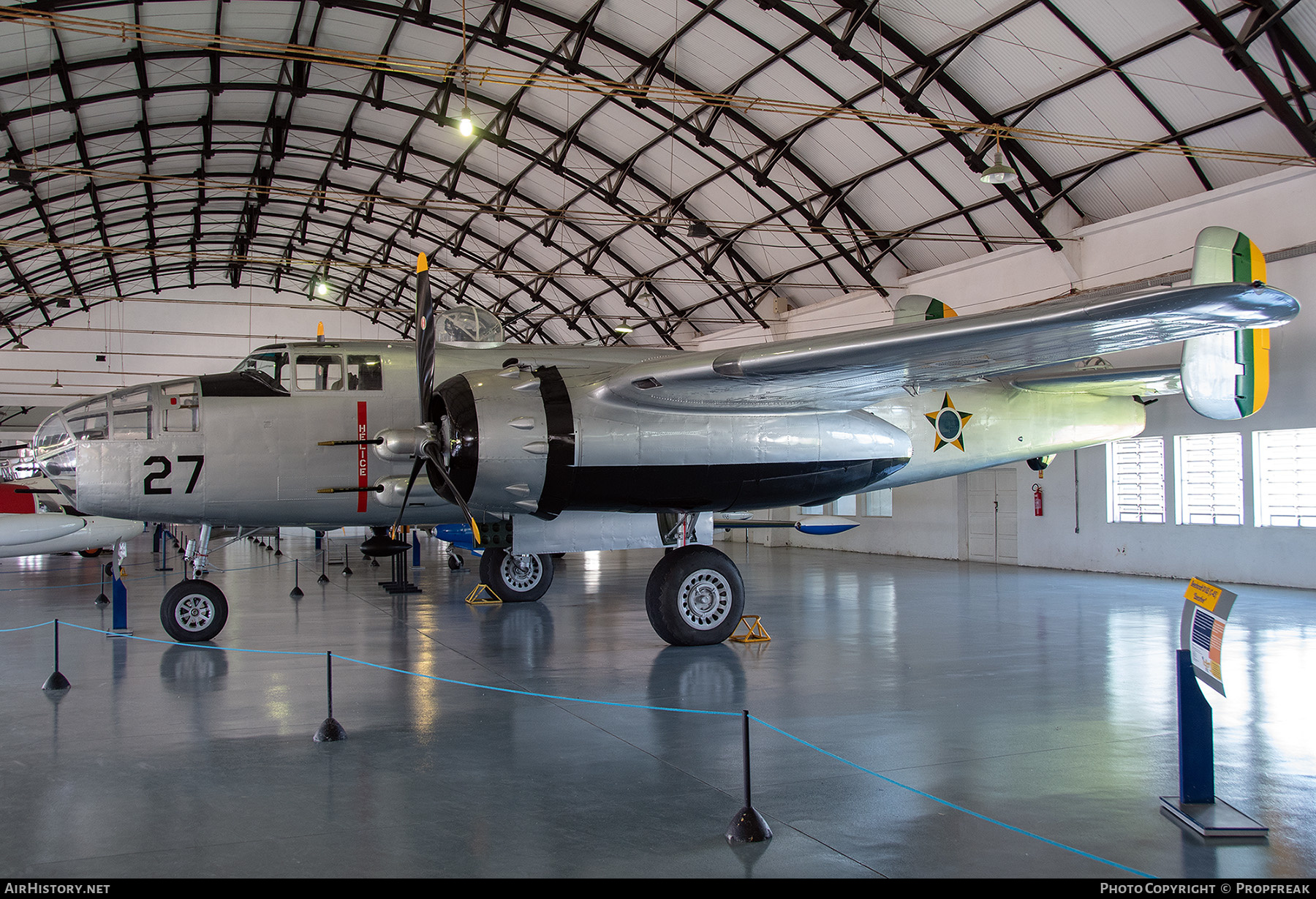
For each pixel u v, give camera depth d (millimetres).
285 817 4219
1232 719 5957
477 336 10602
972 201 17844
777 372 7441
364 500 9734
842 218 20359
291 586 15672
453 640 9516
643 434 8406
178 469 9016
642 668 7879
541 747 5402
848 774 4828
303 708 6422
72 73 18453
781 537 27391
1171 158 14719
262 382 9516
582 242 27953
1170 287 5316
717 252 24266
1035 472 18188
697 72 17781
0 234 25828
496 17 17562
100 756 5258
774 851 3789
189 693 6918
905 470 10414
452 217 29109
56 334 34562
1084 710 6246
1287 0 11523
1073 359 7379
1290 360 13602
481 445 7965
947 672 7613
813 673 7602
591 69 18375
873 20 14734
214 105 22281
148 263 33906
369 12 17000
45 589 15617
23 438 40375
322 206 30359
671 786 4660
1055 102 14891
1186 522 15375
